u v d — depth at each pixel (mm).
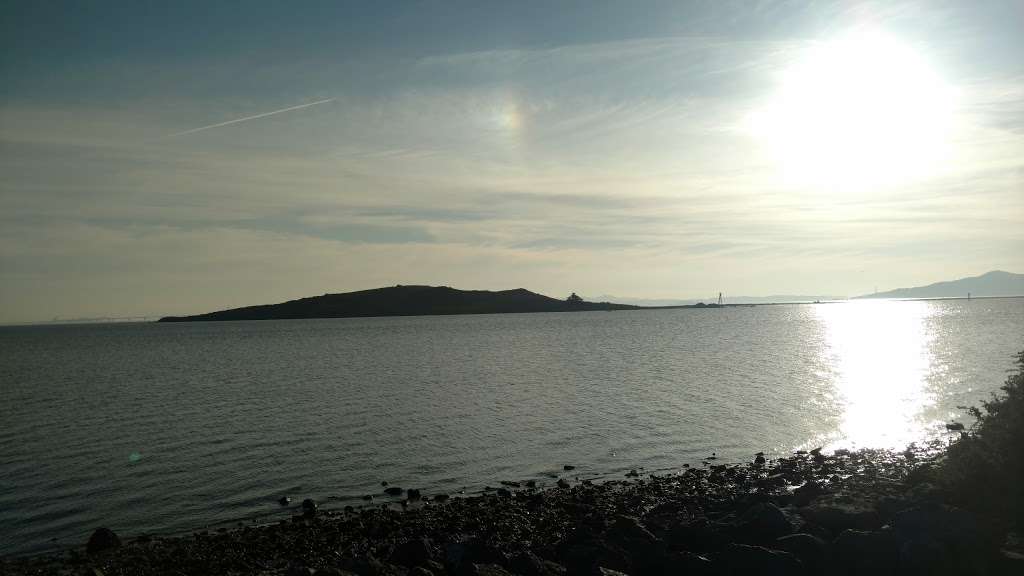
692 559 14789
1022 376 20500
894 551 14195
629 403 43531
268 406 45250
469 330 162125
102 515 23547
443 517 21828
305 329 198750
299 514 23188
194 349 116000
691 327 160500
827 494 19969
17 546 20781
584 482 26297
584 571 15344
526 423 37500
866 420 37594
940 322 156375
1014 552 13859
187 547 19828
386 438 34344
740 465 28359
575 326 176875
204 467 29469
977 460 18203
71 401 50750
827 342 99688
